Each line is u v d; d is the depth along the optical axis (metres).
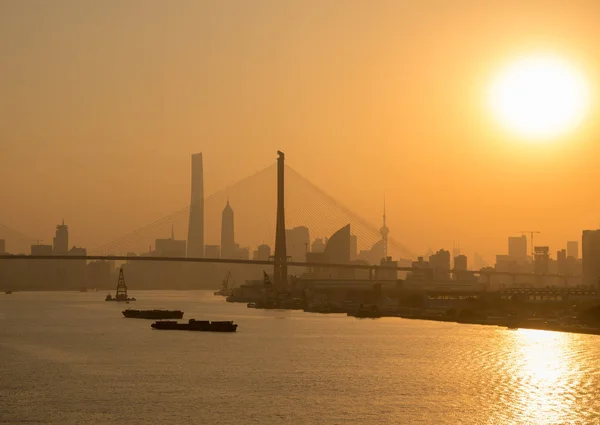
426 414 142.50
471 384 170.62
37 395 155.88
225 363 198.62
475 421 138.12
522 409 147.00
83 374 180.75
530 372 186.88
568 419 139.88
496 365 197.25
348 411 144.00
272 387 165.38
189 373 182.50
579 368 193.12
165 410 143.62
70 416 139.00
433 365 196.75
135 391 160.12
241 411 143.25
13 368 189.75
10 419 137.12
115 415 139.88
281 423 135.25
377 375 181.12
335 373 183.62
